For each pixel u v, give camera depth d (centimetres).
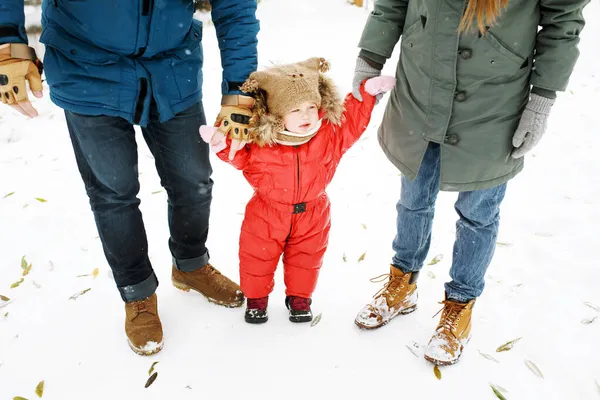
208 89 514
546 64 180
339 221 330
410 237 238
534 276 278
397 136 218
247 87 194
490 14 167
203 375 220
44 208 334
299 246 232
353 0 790
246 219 228
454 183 207
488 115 194
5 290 267
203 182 231
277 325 247
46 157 396
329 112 212
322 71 216
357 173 388
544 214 333
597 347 234
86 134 194
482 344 237
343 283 275
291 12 748
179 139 214
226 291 255
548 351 232
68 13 179
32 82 177
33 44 521
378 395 212
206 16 682
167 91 199
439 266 290
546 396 211
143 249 227
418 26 194
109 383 216
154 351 228
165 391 213
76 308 256
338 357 229
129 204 215
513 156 201
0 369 222
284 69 205
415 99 206
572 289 268
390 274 254
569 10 170
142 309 233
